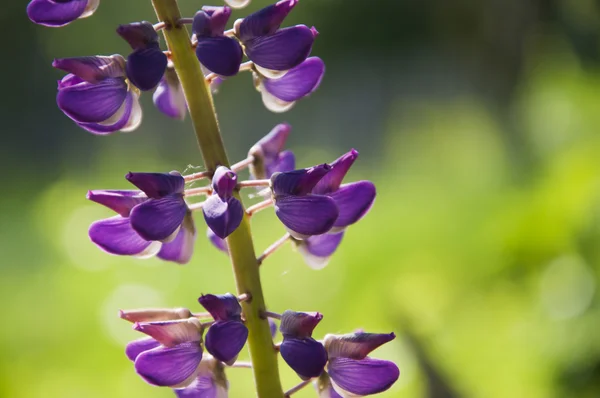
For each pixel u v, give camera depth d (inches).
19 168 132.4
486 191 77.4
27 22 156.6
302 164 105.4
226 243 27.5
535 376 41.0
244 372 45.4
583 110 71.9
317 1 149.6
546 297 45.1
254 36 27.0
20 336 57.2
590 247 45.2
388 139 114.7
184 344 26.9
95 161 121.4
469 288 53.7
